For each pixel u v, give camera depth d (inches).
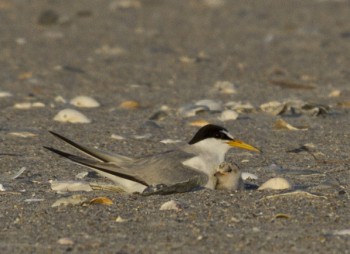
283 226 334.6
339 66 810.8
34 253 308.7
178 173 384.2
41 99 657.6
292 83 716.7
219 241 317.4
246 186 405.4
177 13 1177.4
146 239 320.8
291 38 977.5
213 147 398.0
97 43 948.0
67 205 366.6
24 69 789.2
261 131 541.6
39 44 935.0
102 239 321.7
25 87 706.8
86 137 522.9
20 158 465.7
